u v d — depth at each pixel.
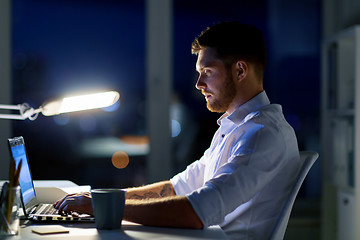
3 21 3.26
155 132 3.49
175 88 3.55
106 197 1.19
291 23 3.71
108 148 3.53
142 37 3.51
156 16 3.47
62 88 3.42
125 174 3.56
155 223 1.24
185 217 1.22
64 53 3.43
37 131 3.42
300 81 3.72
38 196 1.76
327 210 3.37
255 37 1.54
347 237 3.00
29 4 3.37
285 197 1.42
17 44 3.35
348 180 3.06
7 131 3.25
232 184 1.28
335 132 3.18
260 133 1.37
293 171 1.43
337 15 3.69
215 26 1.55
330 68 3.23
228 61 1.52
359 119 2.94
